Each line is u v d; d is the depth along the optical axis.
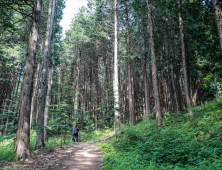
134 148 7.02
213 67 12.91
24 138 6.52
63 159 6.64
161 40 16.94
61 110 9.62
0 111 21.67
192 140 6.05
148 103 17.69
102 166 5.83
